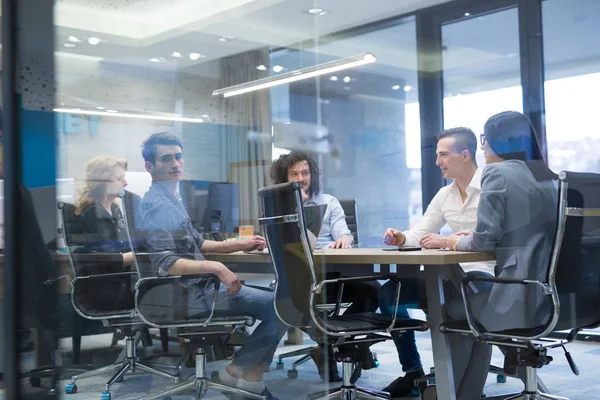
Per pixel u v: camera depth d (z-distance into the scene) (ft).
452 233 8.77
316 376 8.96
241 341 9.18
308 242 8.89
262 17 9.77
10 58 9.46
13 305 9.38
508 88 8.97
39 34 9.50
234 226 9.30
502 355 8.39
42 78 9.49
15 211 9.43
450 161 8.84
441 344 8.59
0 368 9.38
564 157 8.70
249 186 9.41
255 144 9.59
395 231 9.09
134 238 9.34
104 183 9.42
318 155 9.52
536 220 8.24
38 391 9.36
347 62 9.70
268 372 9.10
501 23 9.09
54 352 9.33
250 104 9.73
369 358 8.86
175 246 9.32
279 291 9.09
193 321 9.24
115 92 9.52
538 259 8.20
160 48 9.62
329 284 8.97
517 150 8.61
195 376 9.21
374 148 9.38
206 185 9.47
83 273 9.35
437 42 9.34
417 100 9.32
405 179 9.15
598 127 8.70
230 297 9.23
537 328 8.16
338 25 9.74
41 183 9.43
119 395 9.23
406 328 8.73
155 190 9.45
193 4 9.77
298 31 9.91
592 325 8.32
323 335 8.94
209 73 9.72
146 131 9.51
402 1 9.49
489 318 8.41
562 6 9.02
